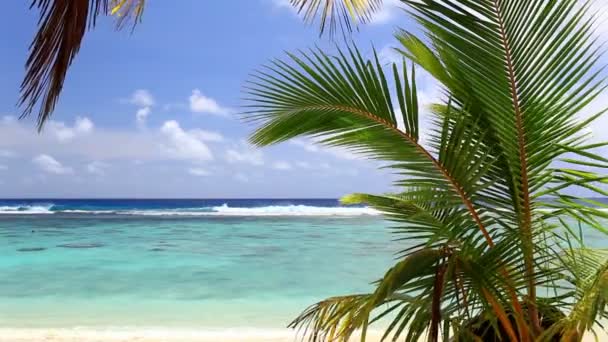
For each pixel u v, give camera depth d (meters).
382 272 13.58
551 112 2.80
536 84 2.78
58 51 1.58
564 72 2.72
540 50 2.74
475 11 2.78
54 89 1.59
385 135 2.91
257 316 8.69
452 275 2.37
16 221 37.97
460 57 2.88
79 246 20.41
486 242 2.77
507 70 2.80
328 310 3.27
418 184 2.84
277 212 52.28
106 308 9.34
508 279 2.80
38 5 1.53
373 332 7.34
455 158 2.70
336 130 3.06
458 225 2.82
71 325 7.96
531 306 2.93
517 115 2.85
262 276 13.02
